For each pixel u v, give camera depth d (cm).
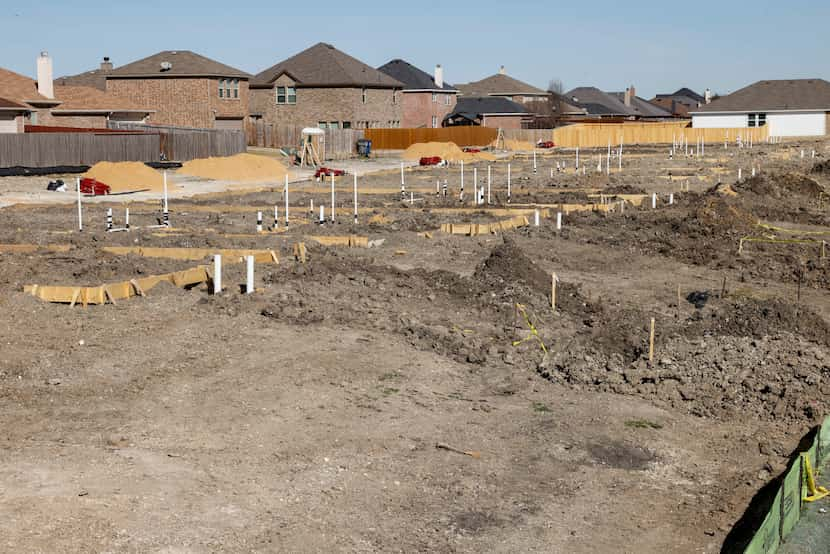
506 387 1520
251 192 4634
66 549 892
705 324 1809
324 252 2495
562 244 2856
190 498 1033
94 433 1209
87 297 1812
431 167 6506
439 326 1819
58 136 5400
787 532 1048
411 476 1148
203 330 1689
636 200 3956
